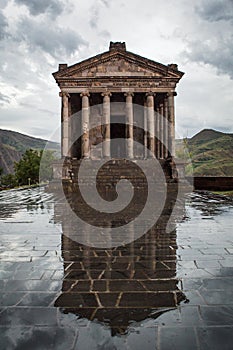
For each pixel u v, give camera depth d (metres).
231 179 35.84
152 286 6.09
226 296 5.58
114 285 6.16
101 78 42.81
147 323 4.63
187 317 4.81
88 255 8.34
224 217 14.80
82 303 5.32
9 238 10.38
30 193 32.06
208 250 8.76
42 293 5.76
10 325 4.59
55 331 4.42
